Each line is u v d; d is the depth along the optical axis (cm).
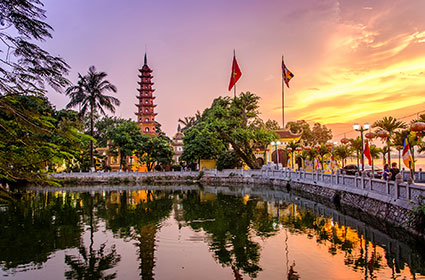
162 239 1611
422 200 1304
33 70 783
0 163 747
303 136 8350
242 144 5100
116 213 2423
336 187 2494
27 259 1326
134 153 6259
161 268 1196
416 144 2258
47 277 1128
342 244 1409
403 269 1098
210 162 6294
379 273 1068
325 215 2081
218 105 5100
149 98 8131
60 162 872
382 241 1430
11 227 1939
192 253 1368
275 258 1265
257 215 2191
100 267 1221
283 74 4938
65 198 3428
